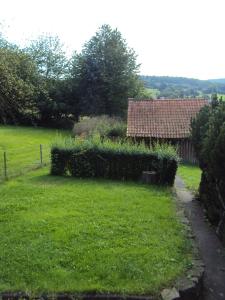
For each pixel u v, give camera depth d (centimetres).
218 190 1141
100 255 861
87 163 1927
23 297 699
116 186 1653
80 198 1380
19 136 4269
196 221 1237
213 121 1202
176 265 820
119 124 3788
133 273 780
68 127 5700
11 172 1967
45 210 1212
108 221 1102
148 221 1118
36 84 2645
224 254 962
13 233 997
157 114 3625
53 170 1947
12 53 2267
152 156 1859
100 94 5581
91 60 5597
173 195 1538
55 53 6228
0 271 785
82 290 716
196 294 746
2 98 2105
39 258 845
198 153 1471
